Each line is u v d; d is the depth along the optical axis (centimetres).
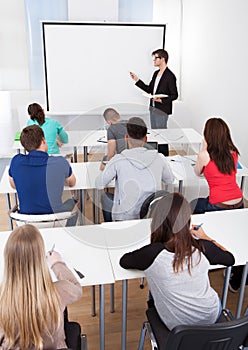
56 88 471
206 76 458
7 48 466
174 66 533
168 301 148
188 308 147
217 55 424
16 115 484
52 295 124
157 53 426
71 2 443
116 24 454
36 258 121
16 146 347
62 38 452
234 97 394
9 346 122
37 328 121
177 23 513
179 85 541
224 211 228
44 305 121
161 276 145
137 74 477
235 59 385
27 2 442
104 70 470
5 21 456
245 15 358
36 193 221
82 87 473
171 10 504
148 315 171
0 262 179
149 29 463
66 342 157
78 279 168
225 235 203
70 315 230
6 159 462
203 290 149
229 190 254
